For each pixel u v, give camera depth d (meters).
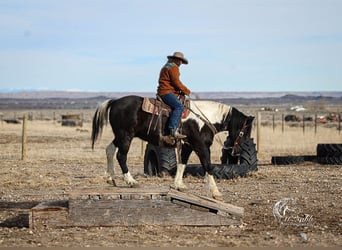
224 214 11.67
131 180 13.21
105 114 13.52
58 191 16.41
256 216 12.72
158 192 11.78
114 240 10.40
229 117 14.05
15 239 10.47
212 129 13.77
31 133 48.06
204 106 13.91
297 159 23.92
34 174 19.95
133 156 27.78
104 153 29.33
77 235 10.80
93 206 11.50
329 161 23.72
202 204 11.64
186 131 13.51
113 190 12.05
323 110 164.75
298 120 90.06
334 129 59.31
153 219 11.62
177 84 13.37
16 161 24.70
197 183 17.92
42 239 10.48
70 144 36.03
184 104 13.61
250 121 14.28
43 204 11.95
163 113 13.30
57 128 58.66
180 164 13.88
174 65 13.54
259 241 10.38
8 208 13.66
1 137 41.69
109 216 11.53
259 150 29.27
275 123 77.81
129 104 13.25
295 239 10.57
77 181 18.41
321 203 14.30
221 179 18.66
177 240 10.41
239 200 14.75
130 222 11.59
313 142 37.28
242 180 18.53
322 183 17.94
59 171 21.09
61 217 11.45
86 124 76.31
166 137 13.29
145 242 10.24
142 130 13.31
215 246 9.97
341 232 11.17
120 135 13.23
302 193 15.92
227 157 20.81
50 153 28.95
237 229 11.43
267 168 22.11
